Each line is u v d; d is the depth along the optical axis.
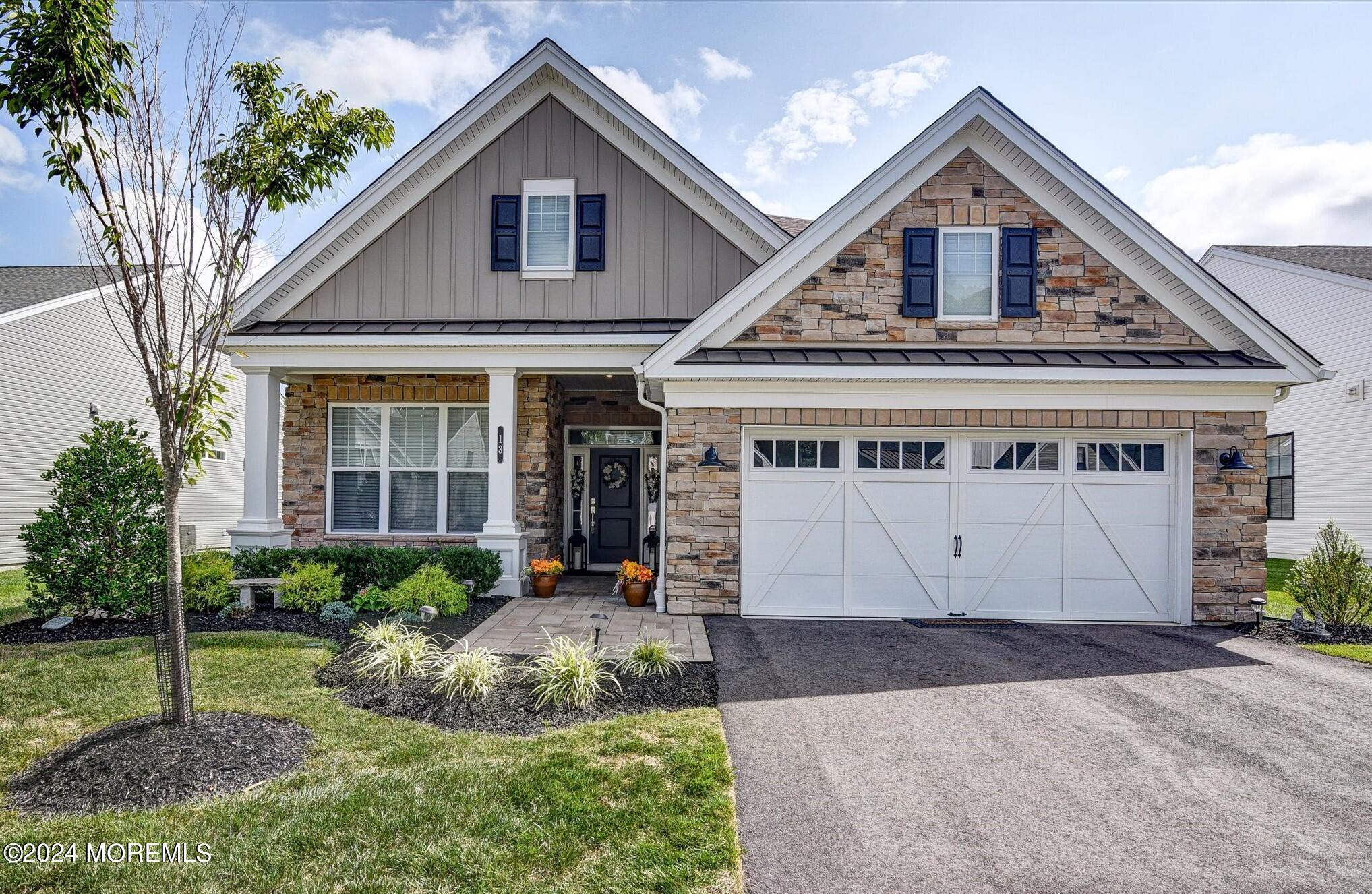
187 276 4.59
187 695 4.43
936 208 9.02
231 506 19.52
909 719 5.12
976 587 8.82
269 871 3.04
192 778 3.84
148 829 3.34
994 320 8.97
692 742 4.51
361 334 9.73
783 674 6.21
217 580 8.39
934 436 8.84
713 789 3.84
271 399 10.05
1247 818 3.77
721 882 3.05
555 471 11.98
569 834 3.35
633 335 9.75
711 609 8.72
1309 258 17.14
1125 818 3.74
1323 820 3.76
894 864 3.26
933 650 7.13
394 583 8.92
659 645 6.22
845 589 8.80
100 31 4.14
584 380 11.99
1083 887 3.12
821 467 8.85
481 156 10.48
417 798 3.66
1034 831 3.59
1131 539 8.74
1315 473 15.95
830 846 3.40
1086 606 8.75
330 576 8.47
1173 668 6.54
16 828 3.38
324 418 11.23
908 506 8.82
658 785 3.87
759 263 10.30
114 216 4.25
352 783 3.84
